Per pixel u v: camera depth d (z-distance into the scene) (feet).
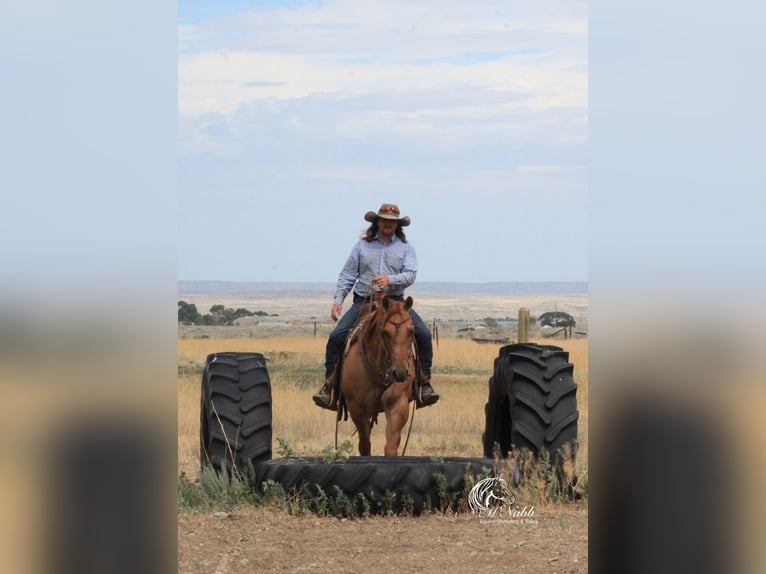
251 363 46.14
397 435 45.09
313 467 39.81
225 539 34.09
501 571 29.14
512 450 43.09
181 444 63.93
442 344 192.03
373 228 49.32
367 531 35.96
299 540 34.30
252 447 42.93
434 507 39.45
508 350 45.78
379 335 45.21
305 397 93.09
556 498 41.32
